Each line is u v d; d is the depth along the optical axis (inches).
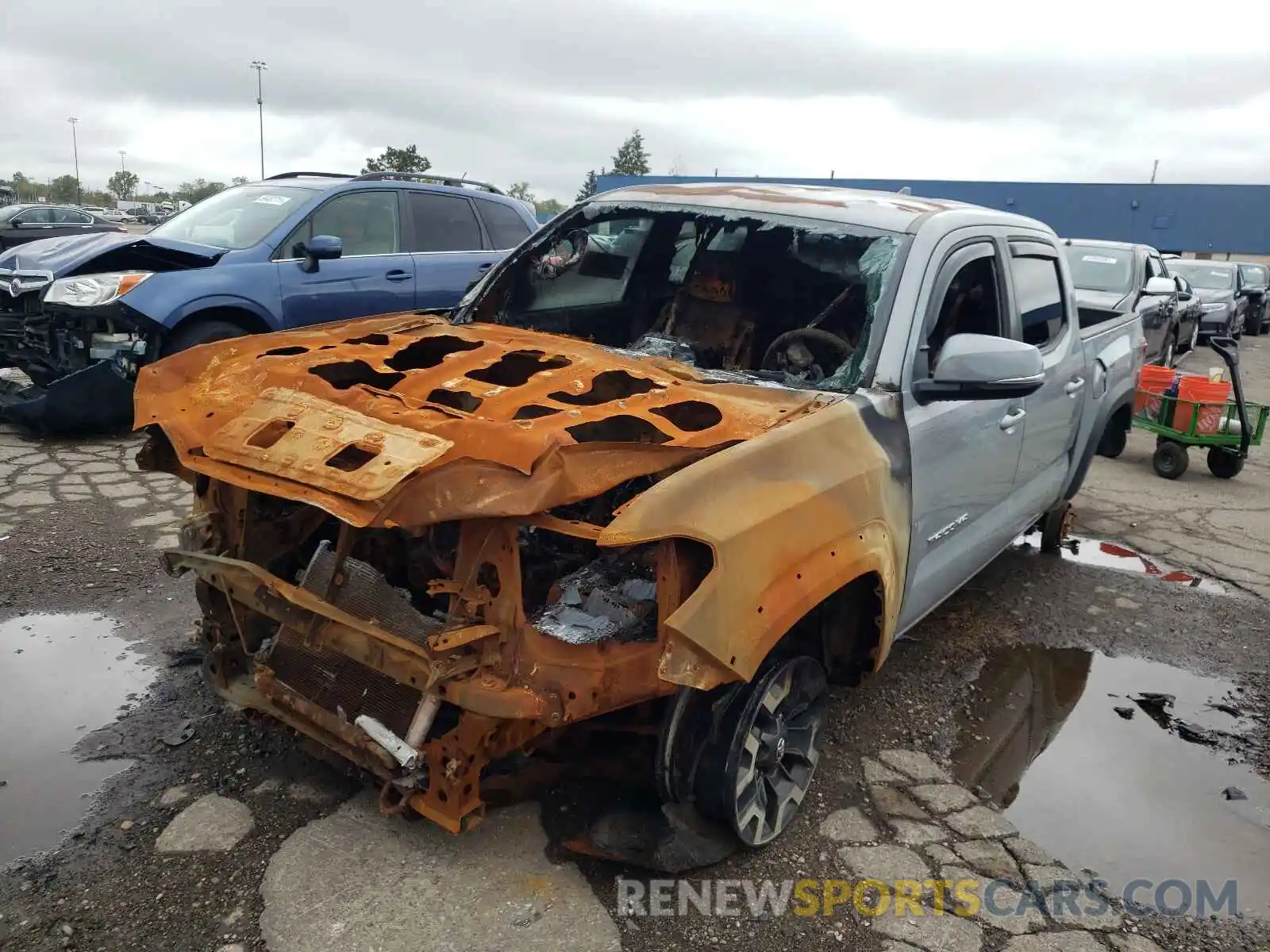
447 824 92.4
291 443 95.7
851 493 107.3
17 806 110.0
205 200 313.6
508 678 90.6
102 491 220.2
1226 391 301.3
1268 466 327.9
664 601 90.2
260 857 103.4
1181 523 255.3
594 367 119.6
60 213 826.8
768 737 107.8
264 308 269.3
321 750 110.4
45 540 187.9
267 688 105.0
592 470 90.4
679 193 153.1
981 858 114.0
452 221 323.3
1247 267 866.8
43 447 253.1
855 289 147.3
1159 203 1192.8
